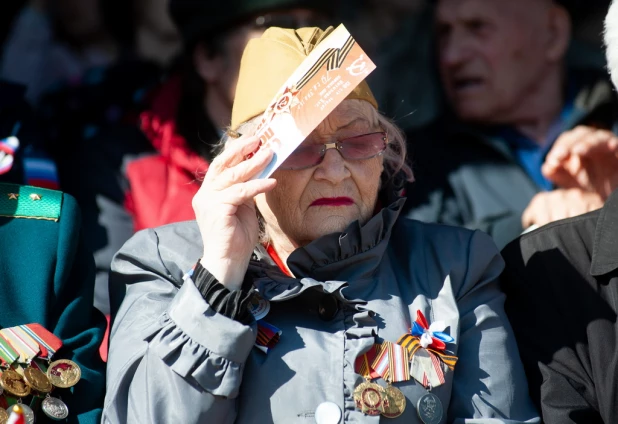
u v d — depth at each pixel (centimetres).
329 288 945
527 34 1500
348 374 917
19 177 1208
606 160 1241
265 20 1470
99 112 1558
